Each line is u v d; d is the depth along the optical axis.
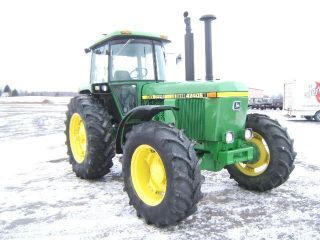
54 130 13.71
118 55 5.29
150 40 5.34
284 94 19.67
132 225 3.68
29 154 8.00
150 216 3.64
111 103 5.61
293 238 3.26
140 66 5.28
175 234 3.42
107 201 4.45
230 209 4.06
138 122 4.68
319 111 17.64
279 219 3.72
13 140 10.61
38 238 3.41
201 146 4.32
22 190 5.00
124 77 5.26
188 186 3.41
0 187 5.18
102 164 5.31
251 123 4.74
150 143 3.73
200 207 4.14
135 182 3.98
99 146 5.21
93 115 5.30
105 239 3.35
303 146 8.70
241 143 4.37
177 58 5.63
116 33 5.08
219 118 4.06
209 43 4.48
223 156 4.15
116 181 5.45
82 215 3.98
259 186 4.66
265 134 4.59
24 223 3.78
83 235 3.45
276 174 4.49
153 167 3.94
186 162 3.46
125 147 4.08
